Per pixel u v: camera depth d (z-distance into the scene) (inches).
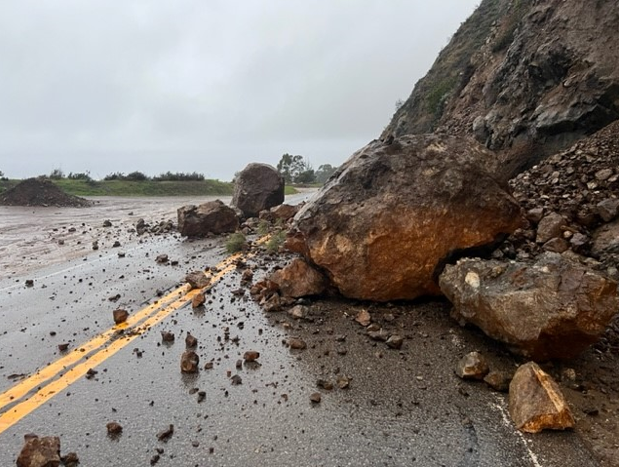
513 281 139.9
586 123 311.3
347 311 186.1
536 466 95.3
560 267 135.5
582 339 125.3
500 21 707.4
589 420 109.9
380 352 150.2
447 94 759.1
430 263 182.7
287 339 162.2
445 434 106.9
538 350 130.3
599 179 246.2
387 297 187.9
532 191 267.7
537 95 379.6
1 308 209.0
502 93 432.5
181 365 140.6
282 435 107.2
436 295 189.0
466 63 792.3
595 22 343.9
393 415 114.8
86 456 100.7
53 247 371.2
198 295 204.5
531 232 218.4
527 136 365.1
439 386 128.3
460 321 163.9
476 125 461.1
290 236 208.7
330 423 111.8
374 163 203.6
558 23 378.0
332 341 159.6
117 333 173.5
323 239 192.5
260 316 186.4
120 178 1467.8
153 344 161.9
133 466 97.3
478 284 149.2
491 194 187.6
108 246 372.8
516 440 103.7
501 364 137.1
